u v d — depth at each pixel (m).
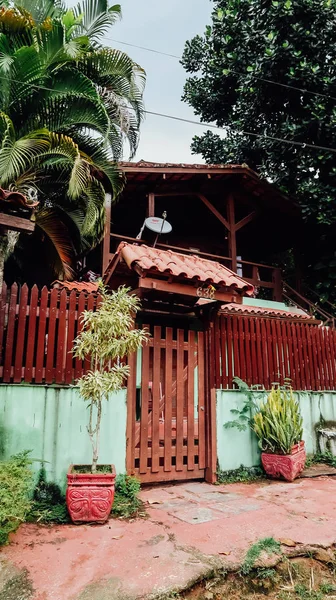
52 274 10.80
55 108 8.83
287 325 6.86
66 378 4.57
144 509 4.20
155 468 4.98
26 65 8.07
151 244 10.16
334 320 11.53
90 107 8.87
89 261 11.84
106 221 9.30
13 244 7.33
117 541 3.36
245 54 12.16
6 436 4.15
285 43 10.52
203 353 5.75
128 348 4.23
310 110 10.92
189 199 11.83
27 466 3.97
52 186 9.56
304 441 6.14
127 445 4.76
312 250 13.37
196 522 3.81
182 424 5.28
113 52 9.44
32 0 10.14
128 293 5.74
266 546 3.25
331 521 3.89
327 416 6.91
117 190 9.45
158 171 9.66
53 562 2.97
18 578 2.74
